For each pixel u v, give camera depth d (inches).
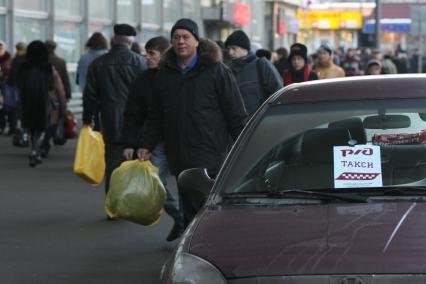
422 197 420.5
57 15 2021.4
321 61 1222.3
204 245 384.5
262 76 902.4
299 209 412.5
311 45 5300.2
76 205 959.6
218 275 364.5
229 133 646.5
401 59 2559.1
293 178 447.8
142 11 2495.1
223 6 3048.7
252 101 902.4
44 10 1983.3
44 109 1259.2
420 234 372.2
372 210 402.6
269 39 4094.5
